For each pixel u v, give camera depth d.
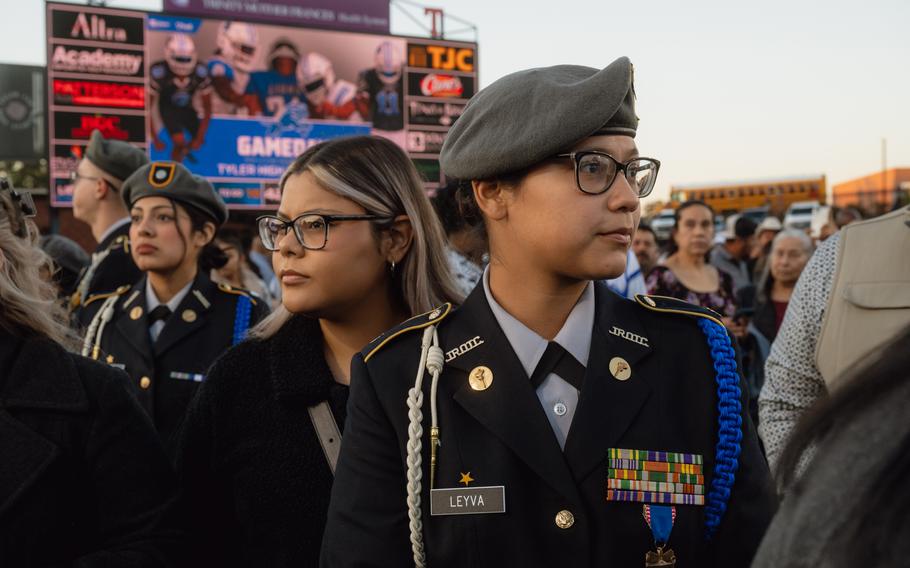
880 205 15.54
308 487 1.59
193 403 1.73
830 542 0.62
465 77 16.30
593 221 1.12
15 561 1.38
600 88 1.09
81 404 1.48
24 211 1.66
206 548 1.69
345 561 1.18
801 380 1.93
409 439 1.19
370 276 1.70
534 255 1.18
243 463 1.63
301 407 1.64
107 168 3.79
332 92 15.48
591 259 1.14
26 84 16.11
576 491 1.12
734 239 7.76
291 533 1.58
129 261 3.44
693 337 1.25
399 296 1.79
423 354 1.24
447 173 1.28
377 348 1.29
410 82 15.93
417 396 1.21
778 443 1.92
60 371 1.50
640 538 1.12
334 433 1.62
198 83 14.58
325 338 1.76
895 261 1.77
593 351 1.20
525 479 1.14
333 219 1.64
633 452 1.15
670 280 4.57
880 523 0.59
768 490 1.19
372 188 1.68
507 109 1.15
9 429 1.43
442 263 1.83
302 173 1.68
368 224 1.68
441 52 16.14
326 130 15.45
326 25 15.82
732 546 1.16
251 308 2.91
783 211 19.89
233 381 1.69
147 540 1.49
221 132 14.76
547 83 1.13
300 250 1.65
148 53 14.23
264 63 15.04
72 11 13.71
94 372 1.54
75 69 13.73
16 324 1.53
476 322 1.26
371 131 15.72
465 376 1.23
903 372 0.64
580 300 1.25
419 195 1.78
